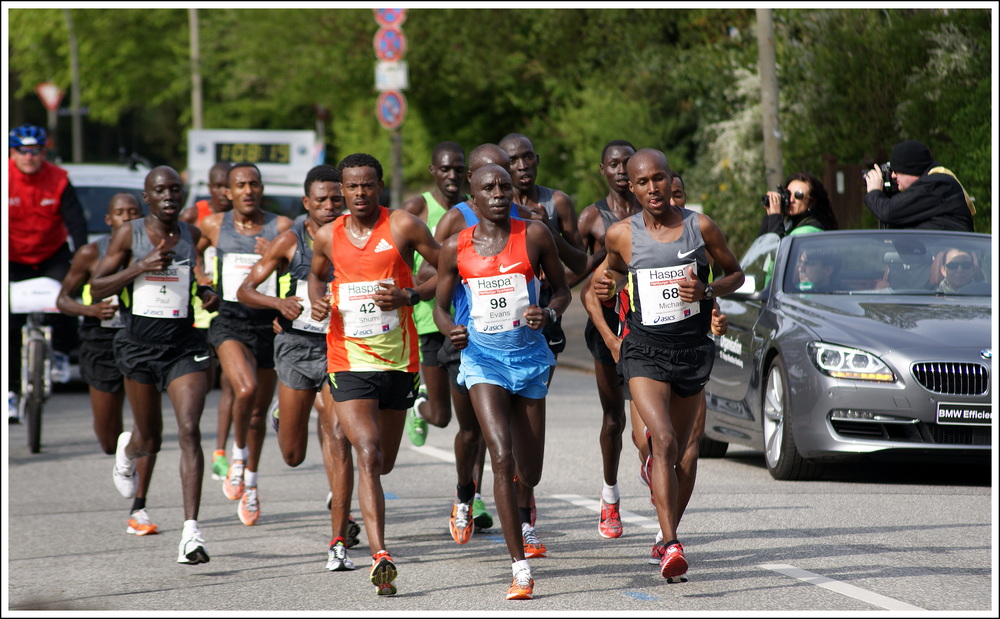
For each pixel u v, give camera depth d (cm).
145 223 2683
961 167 5381
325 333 2720
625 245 2255
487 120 12600
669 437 2178
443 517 2931
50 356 4384
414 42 11538
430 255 2302
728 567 2319
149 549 2627
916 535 2569
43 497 3269
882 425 3072
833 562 2342
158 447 2753
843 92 6944
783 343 3259
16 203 4088
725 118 8519
